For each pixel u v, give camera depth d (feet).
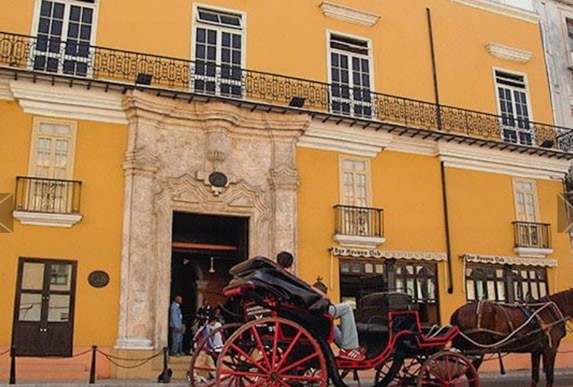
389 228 56.65
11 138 45.91
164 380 42.04
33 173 46.03
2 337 42.65
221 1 55.93
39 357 43.27
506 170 64.08
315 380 24.76
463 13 67.77
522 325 34.09
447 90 64.08
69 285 45.32
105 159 48.08
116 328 45.65
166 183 49.62
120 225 47.42
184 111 50.72
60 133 47.39
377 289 33.91
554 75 71.46
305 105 56.03
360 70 60.64
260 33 56.65
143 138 48.98
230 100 51.03
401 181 58.49
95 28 50.65
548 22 73.20
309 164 54.95
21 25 48.47
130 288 46.21
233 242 56.75
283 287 25.04
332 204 54.95
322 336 25.46
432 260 57.52
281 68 56.59
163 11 53.42
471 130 63.31
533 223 63.41
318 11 59.88
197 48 54.24
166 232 48.96
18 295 43.68
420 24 64.80
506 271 61.11
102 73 49.29
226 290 26.37
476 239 60.44
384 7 63.26
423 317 56.34
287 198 52.85
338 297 52.95
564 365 59.52
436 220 59.00
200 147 51.37
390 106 59.98
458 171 61.52
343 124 56.03
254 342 25.50
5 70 44.83
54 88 46.85
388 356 27.09
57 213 45.09
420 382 27.32
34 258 44.62
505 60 68.80
